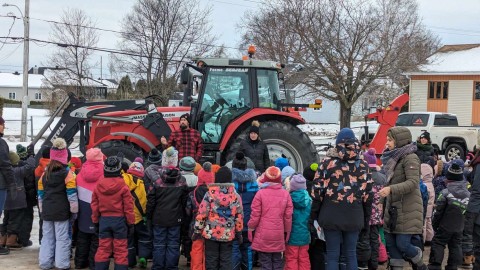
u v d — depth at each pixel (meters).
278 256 5.91
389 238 6.25
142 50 34.59
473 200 6.39
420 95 33.97
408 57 27.05
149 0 34.41
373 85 28.25
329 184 5.59
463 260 7.29
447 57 35.06
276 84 10.06
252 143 8.23
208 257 5.85
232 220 5.82
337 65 26.78
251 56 10.08
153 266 6.38
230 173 5.92
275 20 28.70
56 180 6.45
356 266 5.70
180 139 8.59
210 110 9.68
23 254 7.27
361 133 20.70
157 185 6.25
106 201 6.05
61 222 6.54
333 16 26.44
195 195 6.22
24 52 26.42
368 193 5.64
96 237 6.53
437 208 6.70
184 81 9.87
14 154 7.50
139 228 6.72
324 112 47.94
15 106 64.62
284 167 6.80
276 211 5.78
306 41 26.56
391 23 26.73
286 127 9.48
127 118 9.48
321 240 6.22
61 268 6.56
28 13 26.72
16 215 7.50
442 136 19.91
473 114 32.41
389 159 6.11
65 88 36.03
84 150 9.59
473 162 6.57
